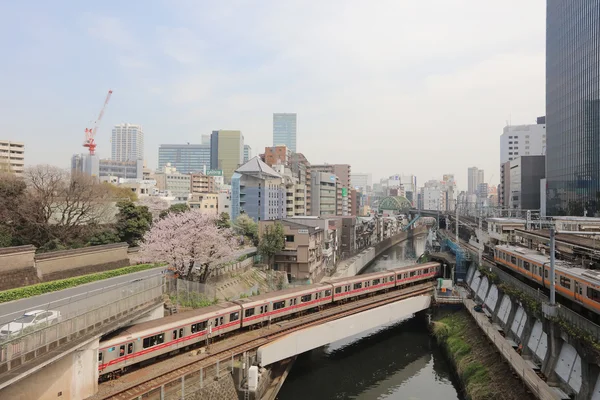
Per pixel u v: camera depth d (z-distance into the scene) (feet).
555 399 81.56
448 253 255.09
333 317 140.97
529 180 407.85
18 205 153.99
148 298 106.01
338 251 308.19
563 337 90.94
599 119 250.16
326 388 120.88
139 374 90.07
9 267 115.96
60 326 71.00
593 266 116.26
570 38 288.30
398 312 158.51
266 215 294.66
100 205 184.03
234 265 194.18
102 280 130.41
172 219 168.25
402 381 126.82
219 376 90.38
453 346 137.28
